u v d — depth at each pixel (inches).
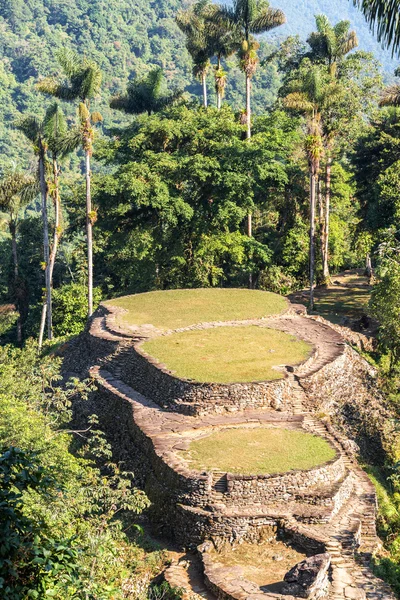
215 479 1067.9
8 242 2842.0
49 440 1084.5
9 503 538.6
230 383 1280.8
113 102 2662.4
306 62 2452.0
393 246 1733.5
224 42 2470.5
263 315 1708.9
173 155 2206.0
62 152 2117.4
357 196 2299.5
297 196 2321.6
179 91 2642.7
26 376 1425.9
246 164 2106.3
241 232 2352.4
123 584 946.7
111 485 1184.2
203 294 1903.3
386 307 1563.7
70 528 866.8
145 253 2128.4
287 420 1251.2
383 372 1567.4
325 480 1093.8
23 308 2625.5
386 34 768.3
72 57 2091.5
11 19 6565.0
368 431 1349.7
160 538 1074.1
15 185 2418.8
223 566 961.5
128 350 1517.0
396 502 1171.3
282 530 1019.3
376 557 993.5
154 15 7293.3
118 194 2111.2
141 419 1263.5
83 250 2669.8
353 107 2348.7
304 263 2330.2
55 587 557.3
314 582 866.8
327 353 1480.1
